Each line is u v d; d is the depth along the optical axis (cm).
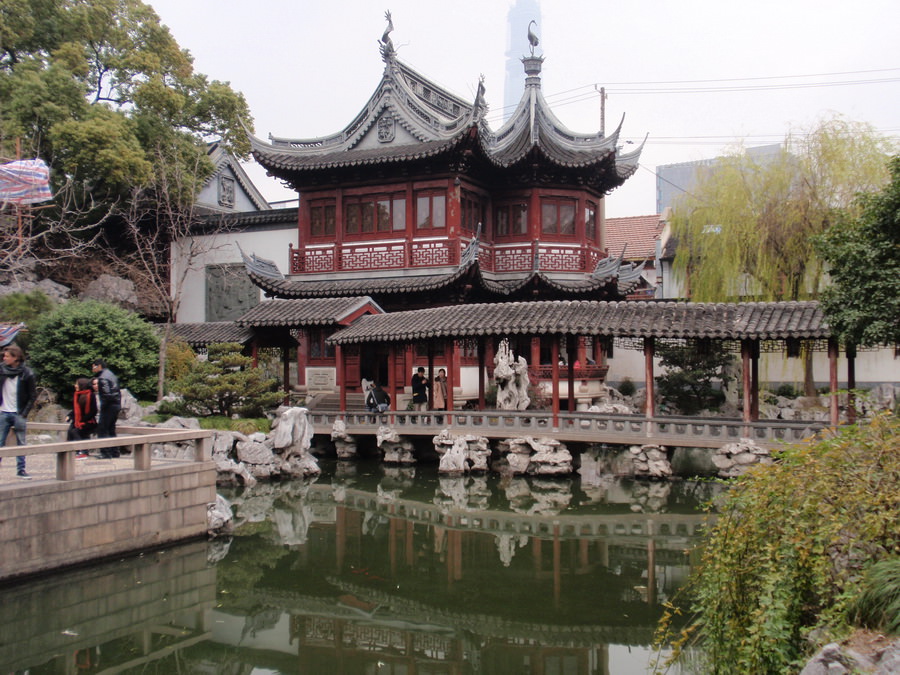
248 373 2528
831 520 730
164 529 1552
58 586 1321
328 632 1228
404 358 3147
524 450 2433
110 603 1314
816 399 3200
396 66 3491
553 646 1146
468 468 2466
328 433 2711
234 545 1656
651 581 1416
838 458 784
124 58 3650
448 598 1353
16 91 3244
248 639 1196
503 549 1641
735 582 777
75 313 2555
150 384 2694
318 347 3353
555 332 2317
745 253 3162
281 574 1486
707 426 2206
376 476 2439
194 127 3988
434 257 3272
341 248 3453
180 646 1170
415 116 3397
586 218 3631
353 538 1728
